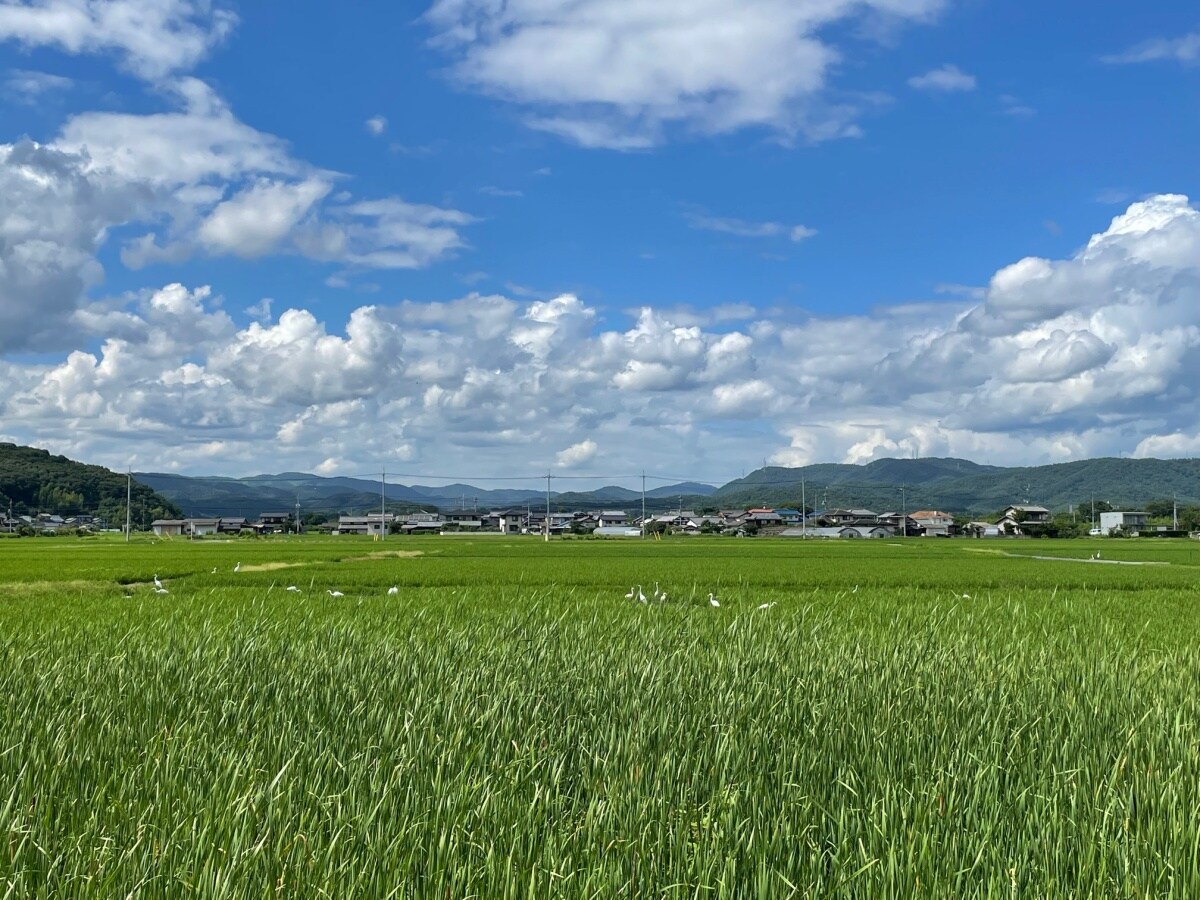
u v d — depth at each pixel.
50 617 17.22
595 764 6.08
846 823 5.23
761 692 8.03
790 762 6.20
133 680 8.77
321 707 7.75
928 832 5.03
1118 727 7.32
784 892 4.45
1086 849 4.88
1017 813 5.43
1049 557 62.22
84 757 6.33
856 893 4.52
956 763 6.20
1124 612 20.22
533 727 6.91
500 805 5.34
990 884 4.42
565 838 4.93
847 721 7.20
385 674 9.12
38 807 5.41
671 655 10.06
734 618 13.65
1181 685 9.09
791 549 77.75
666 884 4.60
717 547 83.75
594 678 8.83
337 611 17.92
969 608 18.92
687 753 6.15
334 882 4.48
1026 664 10.02
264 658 9.90
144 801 5.55
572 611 16.16
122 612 17.97
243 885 4.45
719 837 4.89
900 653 10.23
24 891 4.45
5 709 7.59
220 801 5.39
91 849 4.81
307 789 5.60
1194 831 4.96
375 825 5.05
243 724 7.10
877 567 43.56
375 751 6.44
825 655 10.25
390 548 79.62
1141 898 4.45
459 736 6.51
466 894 4.45
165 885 4.50
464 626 12.97
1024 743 6.81
